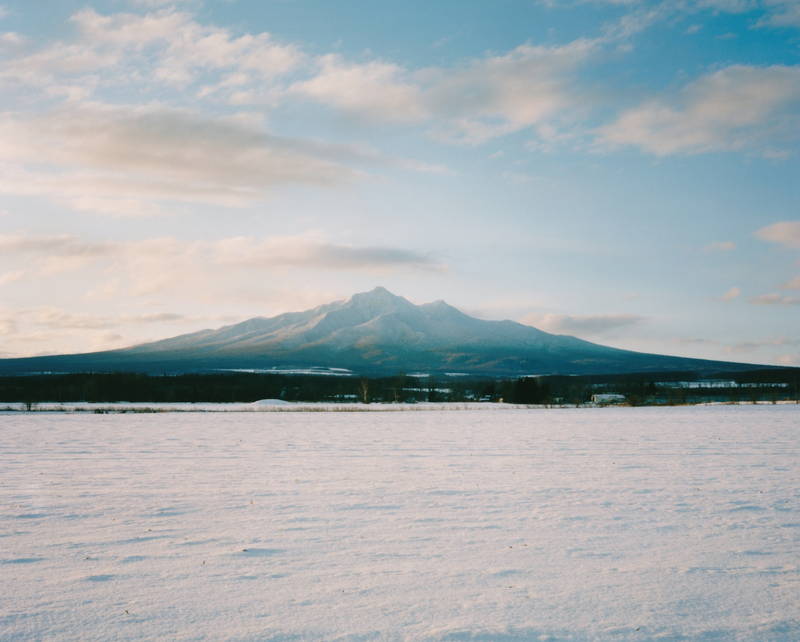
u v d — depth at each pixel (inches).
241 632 242.5
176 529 406.9
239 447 983.6
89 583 298.2
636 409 2581.2
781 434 1195.3
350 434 1285.7
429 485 588.7
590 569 324.8
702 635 244.4
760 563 335.9
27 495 532.4
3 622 250.4
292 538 384.8
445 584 300.0
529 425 1585.9
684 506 486.9
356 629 246.7
